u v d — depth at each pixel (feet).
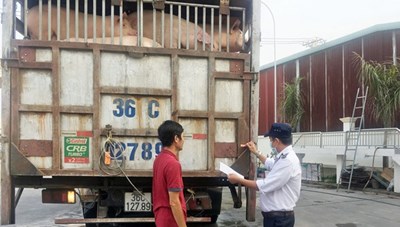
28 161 14.67
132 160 15.39
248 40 17.60
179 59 15.80
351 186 39.88
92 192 16.66
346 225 22.77
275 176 11.83
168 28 17.75
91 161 15.11
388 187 36.09
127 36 17.07
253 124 16.26
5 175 14.60
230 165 16.03
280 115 58.70
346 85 47.52
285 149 12.17
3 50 14.69
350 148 39.88
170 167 11.05
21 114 14.79
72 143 15.02
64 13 17.21
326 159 44.47
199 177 16.61
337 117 48.88
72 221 15.40
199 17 19.45
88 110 15.06
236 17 19.16
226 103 16.12
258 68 16.48
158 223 11.18
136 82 15.47
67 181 15.94
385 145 36.45
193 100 15.87
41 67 14.83
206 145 15.96
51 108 14.84
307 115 54.08
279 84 60.70
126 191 16.21
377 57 43.75
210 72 15.94
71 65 15.07
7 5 14.82
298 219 24.45
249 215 17.11
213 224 22.09
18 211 26.66
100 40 16.75
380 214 26.05
